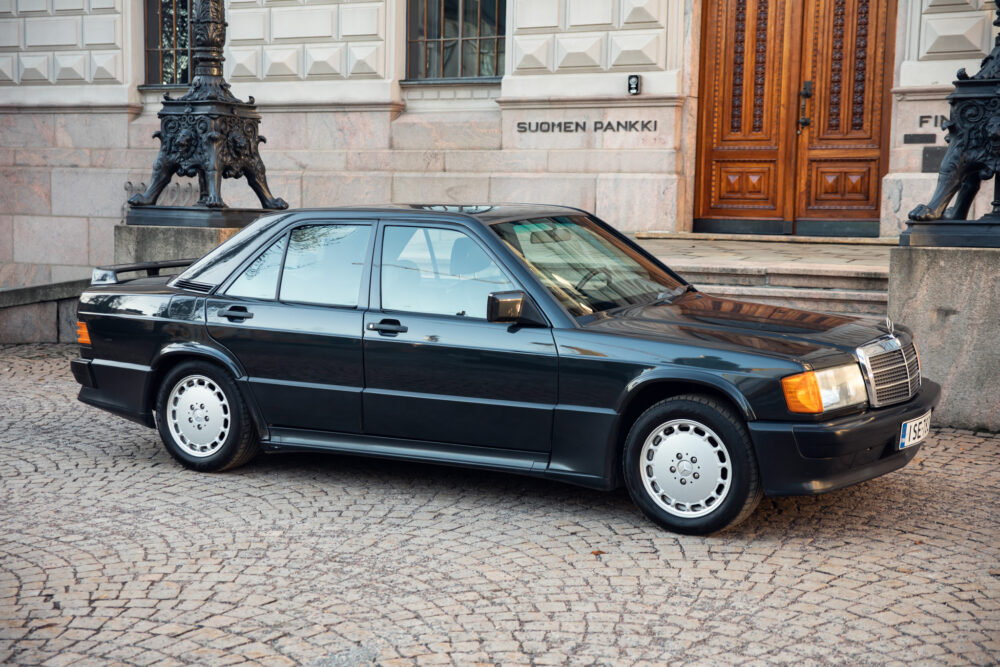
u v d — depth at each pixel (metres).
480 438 5.66
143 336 6.54
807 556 4.97
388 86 14.67
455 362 5.64
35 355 11.12
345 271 6.07
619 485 5.47
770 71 12.97
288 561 4.95
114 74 16.41
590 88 13.42
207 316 6.34
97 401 6.77
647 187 13.12
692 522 5.21
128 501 5.91
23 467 6.63
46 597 4.54
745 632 4.13
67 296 11.89
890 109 12.38
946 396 7.55
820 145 12.78
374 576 4.75
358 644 4.05
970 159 7.51
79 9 16.52
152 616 4.33
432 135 14.50
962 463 6.60
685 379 5.14
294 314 6.09
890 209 11.92
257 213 10.91
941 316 7.51
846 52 12.56
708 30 13.24
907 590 4.54
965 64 11.55
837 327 5.62
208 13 10.34
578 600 4.46
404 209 6.11
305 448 6.14
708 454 5.16
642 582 4.66
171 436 6.53
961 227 7.51
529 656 3.93
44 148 16.94
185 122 10.49
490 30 14.35
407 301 5.86
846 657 3.90
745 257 10.16
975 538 5.22
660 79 13.03
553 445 5.49
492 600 4.47
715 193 13.41
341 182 14.89
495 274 5.68
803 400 4.96
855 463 5.13
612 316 5.64
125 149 16.42
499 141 14.16
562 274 5.79
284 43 15.23
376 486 6.19
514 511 5.70
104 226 16.53
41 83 16.89
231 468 6.47
